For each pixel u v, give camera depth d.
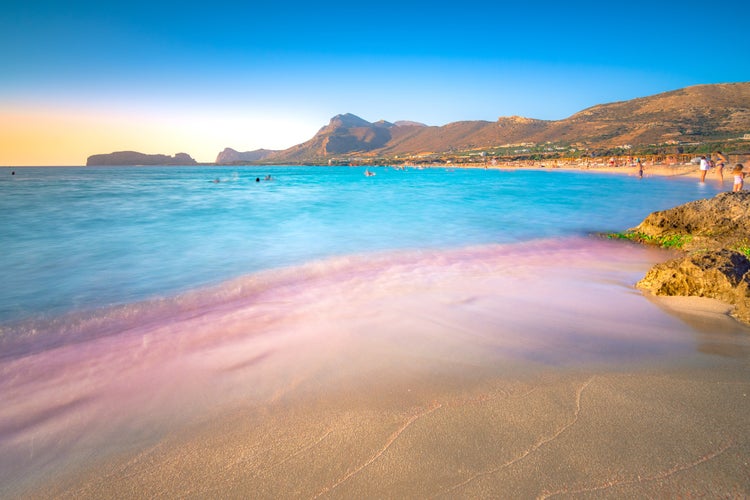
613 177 46.50
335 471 2.42
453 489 2.24
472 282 6.82
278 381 3.56
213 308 5.68
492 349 4.11
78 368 3.94
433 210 18.00
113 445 2.78
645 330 4.51
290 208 19.23
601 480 2.25
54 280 7.09
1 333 4.85
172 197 27.33
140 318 5.32
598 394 3.17
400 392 3.30
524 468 2.37
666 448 2.49
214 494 2.29
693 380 3.35
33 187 41.78
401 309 5.43
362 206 20.00
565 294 6.02
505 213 16.77
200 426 2.95
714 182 30.92
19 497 2.34
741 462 2.35
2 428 3.02
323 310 5.47
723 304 5.15
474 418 2.89
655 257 8.89
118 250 9.64
